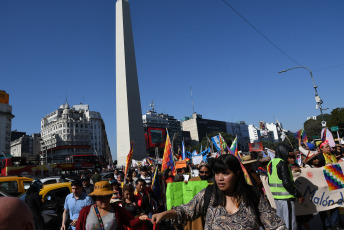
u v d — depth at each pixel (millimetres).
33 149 141625
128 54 31656
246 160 5539
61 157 121312
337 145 9109
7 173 28750
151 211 5426
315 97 21469
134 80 31516
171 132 163000
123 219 3539
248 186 2178
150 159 18297
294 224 4469
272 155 8188
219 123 189250
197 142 169375
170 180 9070
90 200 5070
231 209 2096
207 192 2244
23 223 1133
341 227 5719
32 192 5934
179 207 2242
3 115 104625
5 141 103812
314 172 5727
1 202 1118
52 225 6562
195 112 179375
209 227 2098
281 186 4648
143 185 5484
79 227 3316
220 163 2080
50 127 138875
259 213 2107
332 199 5645
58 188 7656
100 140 144625
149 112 167750
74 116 137125
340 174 5785
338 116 55719
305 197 5547
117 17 32938
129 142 29344
